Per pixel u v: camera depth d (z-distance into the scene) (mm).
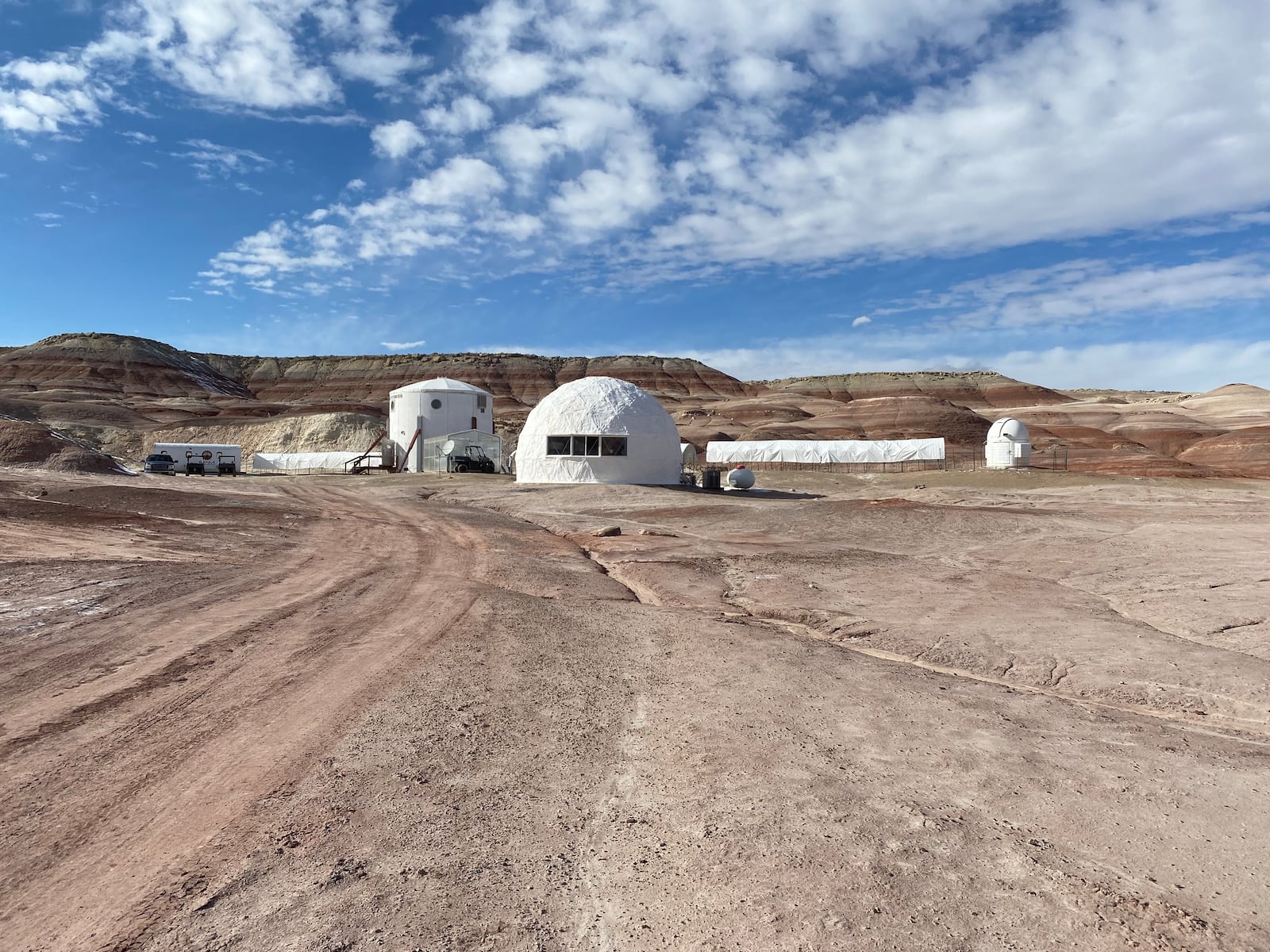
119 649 7980
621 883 3959
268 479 41219
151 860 4062
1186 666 8094
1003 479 36844
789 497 31938
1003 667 8453
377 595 11336
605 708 6684
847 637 9914
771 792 5031
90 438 78875
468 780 5164
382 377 176500
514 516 24547
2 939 3379
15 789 4844
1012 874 4074
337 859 4105
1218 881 4051
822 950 3402
